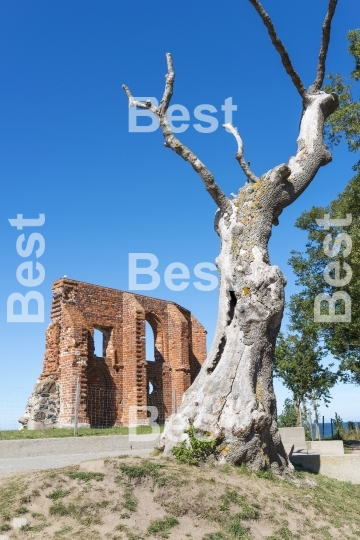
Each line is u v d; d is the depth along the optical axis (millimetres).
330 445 22031
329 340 29203
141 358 37469
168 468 10555
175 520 9109
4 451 16781
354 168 24969
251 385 12406
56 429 26531
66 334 33594
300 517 10102
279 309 12992
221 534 8938
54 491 9570
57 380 33562
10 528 8508
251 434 11891
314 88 15992
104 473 10133
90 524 8812
